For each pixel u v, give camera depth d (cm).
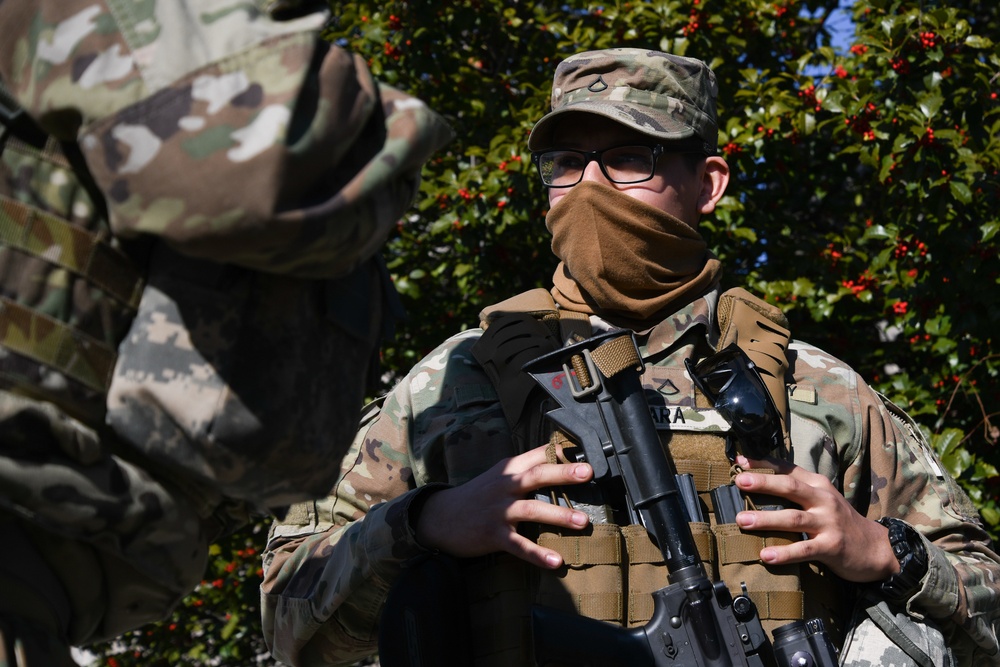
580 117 212
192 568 140
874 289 428
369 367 158
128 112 122
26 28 128
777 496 190
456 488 192
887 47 404
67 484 122
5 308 122
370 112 132
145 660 536
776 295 436
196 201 119
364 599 199
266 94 122
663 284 207
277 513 154
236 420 129
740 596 175
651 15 447
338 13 505
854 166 500
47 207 126
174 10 126
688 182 216
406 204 142
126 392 128
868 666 190
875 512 207
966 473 402
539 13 474
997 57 406
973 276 405
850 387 212
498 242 461
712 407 198
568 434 188
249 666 552
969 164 388
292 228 121
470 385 211
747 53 496
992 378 426
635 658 173
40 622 126
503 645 186
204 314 130
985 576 203
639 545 183
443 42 483
